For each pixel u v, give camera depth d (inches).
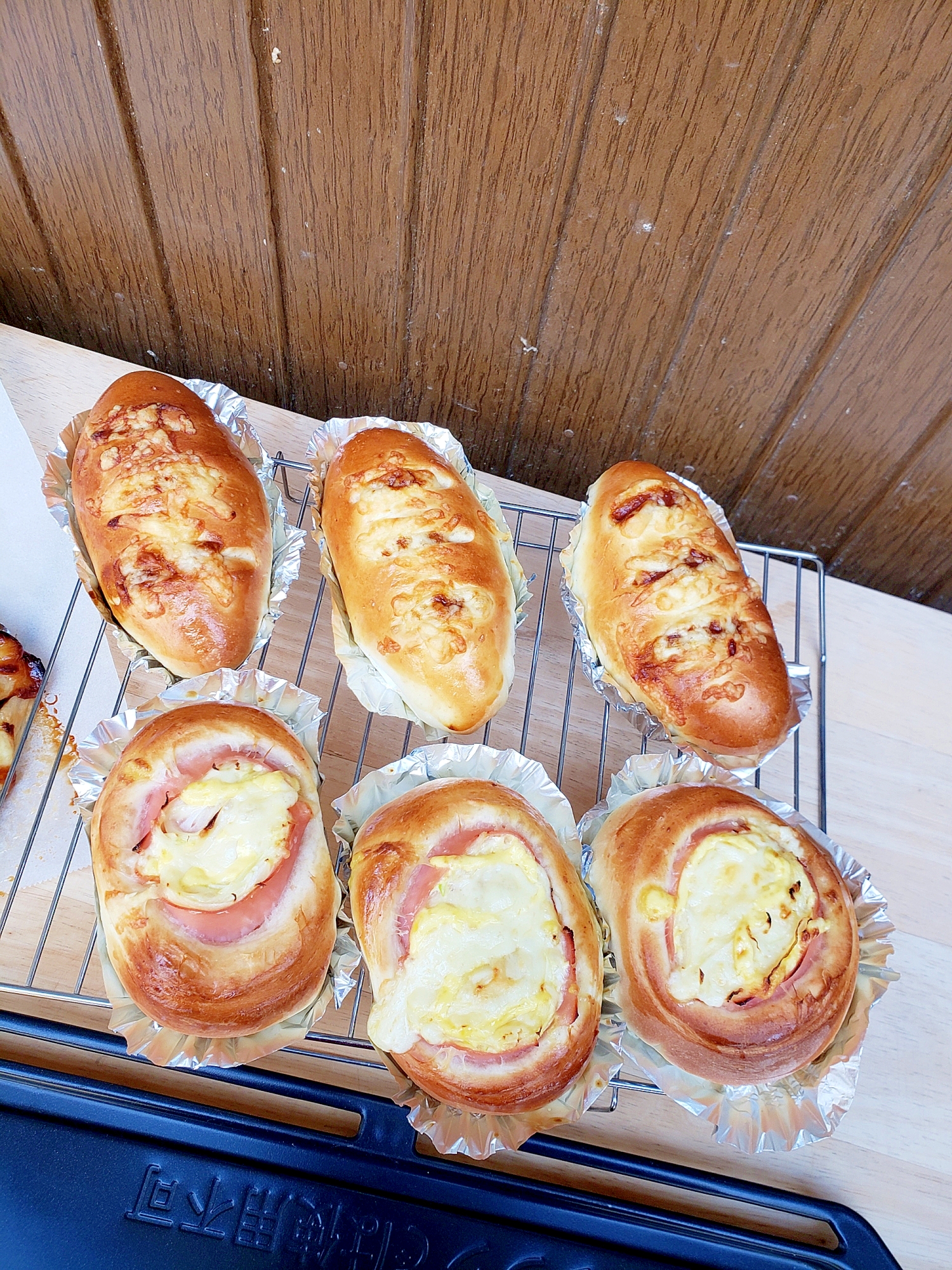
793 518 18.8
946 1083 13.5
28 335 15.7
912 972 14.1
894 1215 12.8
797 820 13.0
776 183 13.2
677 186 13.5
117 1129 11.6
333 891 11.5
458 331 16.4
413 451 13.6
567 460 18.7
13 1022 11.8
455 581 12.7
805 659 15.9
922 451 16.5
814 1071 11.8
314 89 13.1
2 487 14.4
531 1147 12.2
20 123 14.2
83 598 14.3
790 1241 12.2
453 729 13.1
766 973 11.0
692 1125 12.9
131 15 12.5
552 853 11.7
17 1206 11.0
